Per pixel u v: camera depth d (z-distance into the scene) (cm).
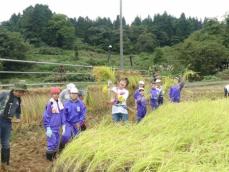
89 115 1595
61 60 8338
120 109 1115
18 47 6706
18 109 855
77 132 919
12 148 1013
